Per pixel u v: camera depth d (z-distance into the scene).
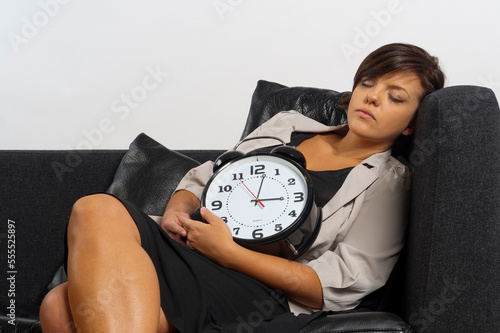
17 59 3.14
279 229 1.40
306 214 1.40
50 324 1.21
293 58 2.88
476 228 1.29
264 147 1.74
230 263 1.36
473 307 1.30
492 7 2.67
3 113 3.17
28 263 1.95
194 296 1.28
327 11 2.82
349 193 1.51
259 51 2.92
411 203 1.43
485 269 1.29
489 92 1.33
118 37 3.06
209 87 2.98
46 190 1.99
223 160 1.52
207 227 1.37
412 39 2.73
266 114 1.98
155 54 3.03
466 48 2.69
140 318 1.11
